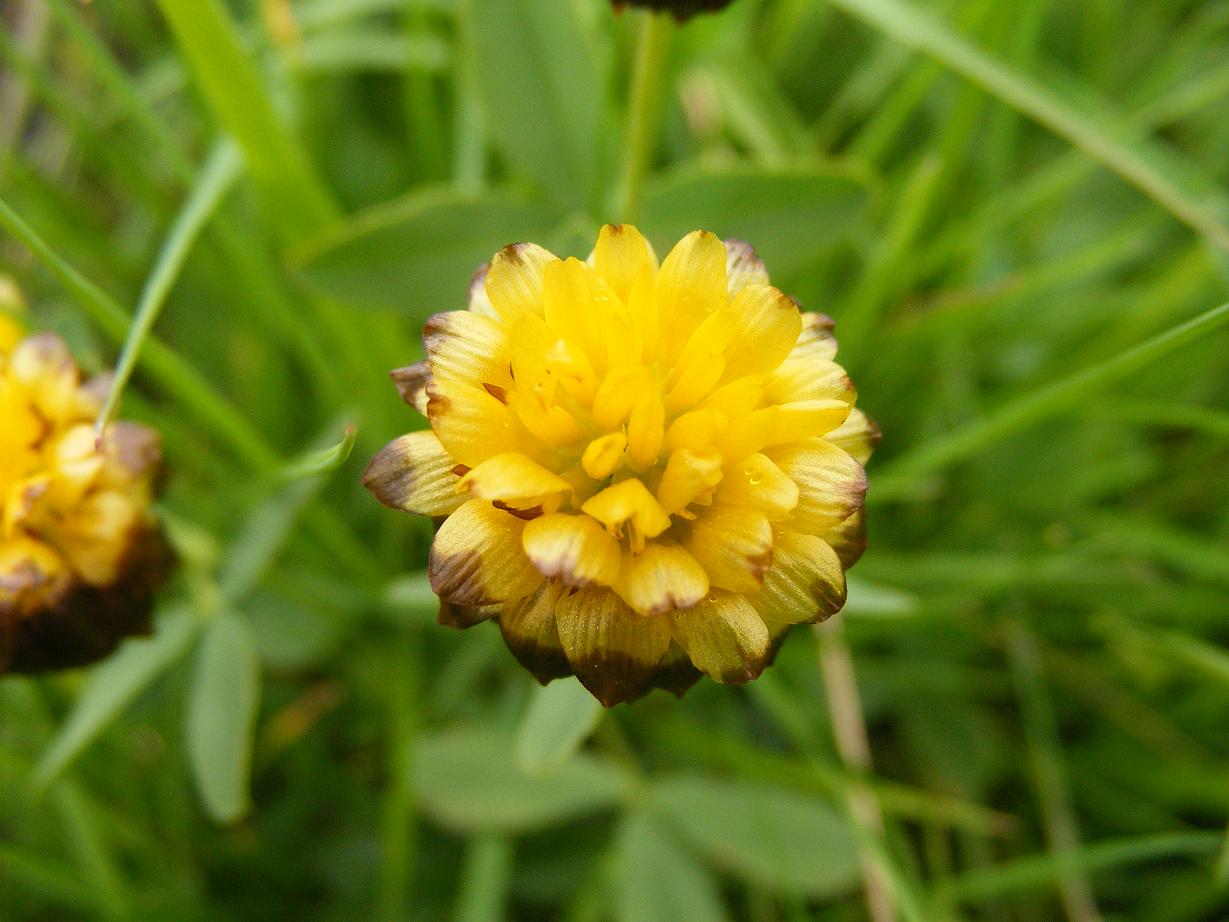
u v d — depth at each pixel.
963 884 0.07
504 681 0.08
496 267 0.05
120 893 0.07
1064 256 0.09
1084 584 0.08
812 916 0.08
